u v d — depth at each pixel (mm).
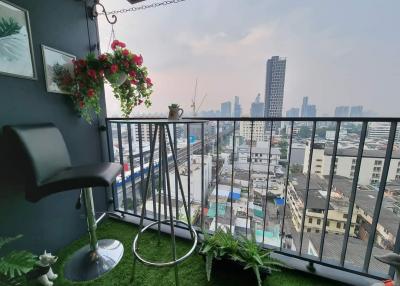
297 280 1223
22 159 1006
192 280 1234
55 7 1438
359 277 1210
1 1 1109
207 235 1396
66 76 1507
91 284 1208
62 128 1522
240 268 1207
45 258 1117
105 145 1950
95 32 1810
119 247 1523
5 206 1177
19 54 1205
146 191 1325
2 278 933
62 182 1009
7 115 1167
